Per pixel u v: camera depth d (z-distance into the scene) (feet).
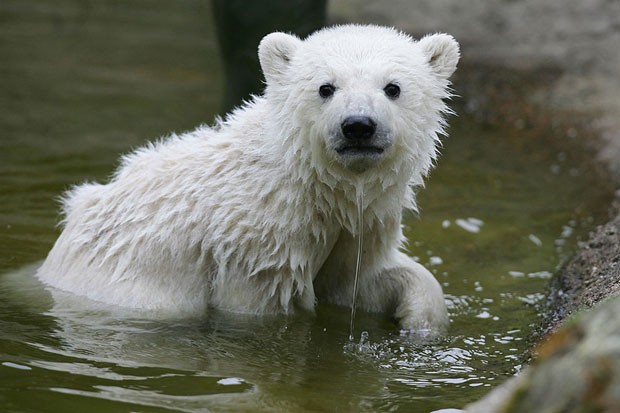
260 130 34.12
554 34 74.59
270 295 34.71
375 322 35.68
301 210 33.14
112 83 70.03
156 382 28.32
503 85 69.36
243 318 34.76
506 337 33.96
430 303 35.19
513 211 48.96
